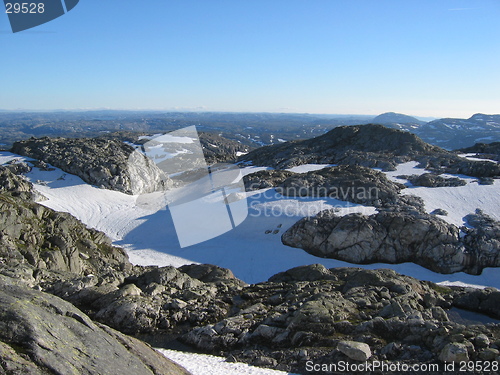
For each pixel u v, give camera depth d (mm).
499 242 45812
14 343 8000
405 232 47219
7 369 7117
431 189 61875
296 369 14672
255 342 17469
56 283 21750
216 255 49938
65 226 35625
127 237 59156
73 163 84062
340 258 48062
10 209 31578
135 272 32688
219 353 16922
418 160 79688
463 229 48656
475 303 22984
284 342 17016
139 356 10555
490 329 15703
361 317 18422
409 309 19016
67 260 30250
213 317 20594
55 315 9742
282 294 24031
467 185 62000
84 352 8883
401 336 16375
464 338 14883
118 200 76125
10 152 92188
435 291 25031
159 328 19516
